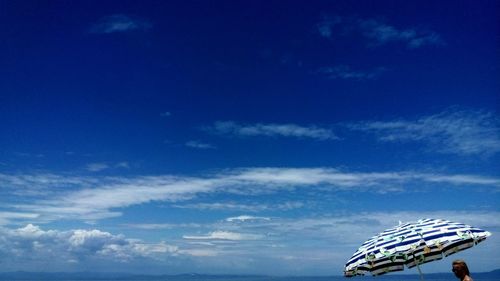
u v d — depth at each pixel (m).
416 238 6.24
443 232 6.23
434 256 6.37
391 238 6.50
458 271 5.93
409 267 6.39
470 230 6.21
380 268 6.53
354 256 6.68
